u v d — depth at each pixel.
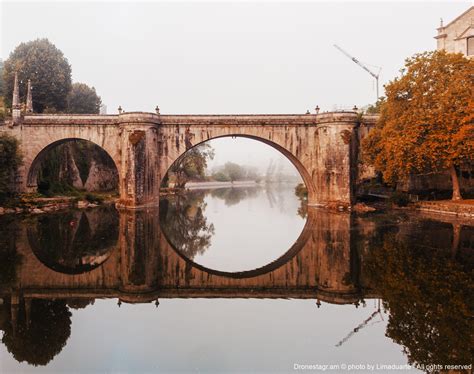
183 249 25.06
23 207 40.62
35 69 59.50
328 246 24.05
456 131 34.31
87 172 66.12
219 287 17.28
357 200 47.53
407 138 35.34
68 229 30.25
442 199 43.59
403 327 12.69
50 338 11.91
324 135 43.69
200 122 43.91
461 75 35.28
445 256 20.77
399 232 27.44
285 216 41.62
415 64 37.41
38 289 16.64
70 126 44.41
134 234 29.16
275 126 44.69
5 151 38.31
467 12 49.84
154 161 43.53
